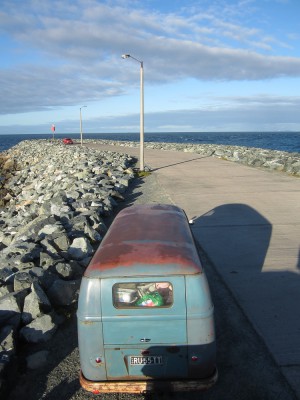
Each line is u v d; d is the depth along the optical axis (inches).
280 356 207.8
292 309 255.1
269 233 418.9
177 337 164.7
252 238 402.9
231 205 552.4
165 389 169.0
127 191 712.4
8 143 6254.9
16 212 752.3
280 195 615.8
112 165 1010.1
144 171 930.7
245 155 1224.2
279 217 482.9
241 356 209.8
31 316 238.5
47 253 340.2
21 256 340.8
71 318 255.1
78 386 193.5
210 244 386.6
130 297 165.0
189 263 167.2
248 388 186.9
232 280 301.1
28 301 242.1
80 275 311.3
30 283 266.4
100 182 733.3
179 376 168.2
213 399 181.6
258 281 298.0
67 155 1413.6
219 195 626.2
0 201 943.7
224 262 338.3
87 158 1198.9
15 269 319.3
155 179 824.3
